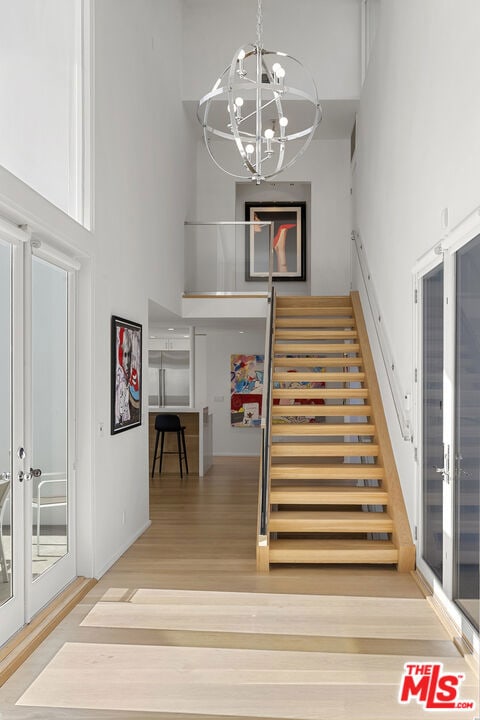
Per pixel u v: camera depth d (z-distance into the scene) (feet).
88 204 16.21
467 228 12.25
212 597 15.47
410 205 18.24
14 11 16.43
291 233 39.50
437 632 13.42
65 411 15.53
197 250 30.35
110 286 18.03
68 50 16.29
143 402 22.09
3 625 11.99
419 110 17.07
